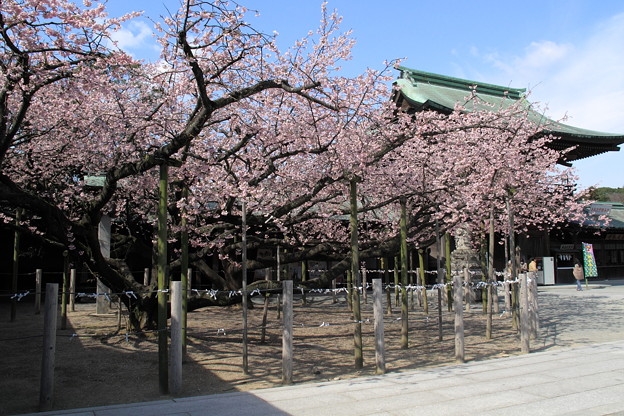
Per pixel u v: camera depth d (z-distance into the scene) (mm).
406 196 9922
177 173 8922
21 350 8984
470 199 10359
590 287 24969
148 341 9398
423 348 9242
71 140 10117
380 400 5570
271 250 18641
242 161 9500
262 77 8539
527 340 8547
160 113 8977
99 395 6035
